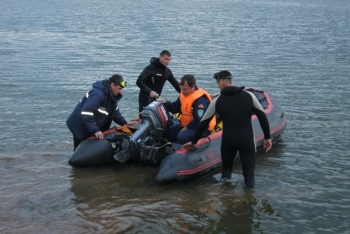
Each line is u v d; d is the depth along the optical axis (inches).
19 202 198.2
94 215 187.2
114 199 204.4
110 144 248.1
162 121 245.0
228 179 225.8
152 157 241.6
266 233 176.9
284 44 805.2
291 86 463.8
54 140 291.7
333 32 1008.2
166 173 220.5
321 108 375.6
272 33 981.8
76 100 404.2
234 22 1275.8
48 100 402.6
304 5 2277.3
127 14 1569.9
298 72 541.6
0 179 224.5
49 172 235.6
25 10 1674.5
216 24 1202.6
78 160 241.0
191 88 240.5
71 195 207.5
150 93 276.5
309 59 643.5
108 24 1187.3
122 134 253.6
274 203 202.7
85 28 1071.0
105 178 229.8
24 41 820.0
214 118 247.9
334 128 320.5
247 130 212.8
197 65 588.4
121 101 401.7
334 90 446.9
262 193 213.0
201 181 229.0
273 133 278.4
